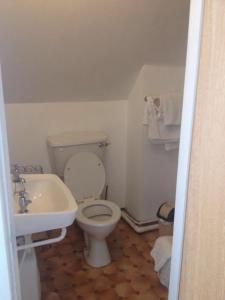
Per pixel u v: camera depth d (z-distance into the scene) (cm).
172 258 96
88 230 195
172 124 227
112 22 174
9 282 71
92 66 205
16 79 197
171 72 234
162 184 254
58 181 160
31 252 147
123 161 270
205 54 72
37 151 234
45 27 165
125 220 269
